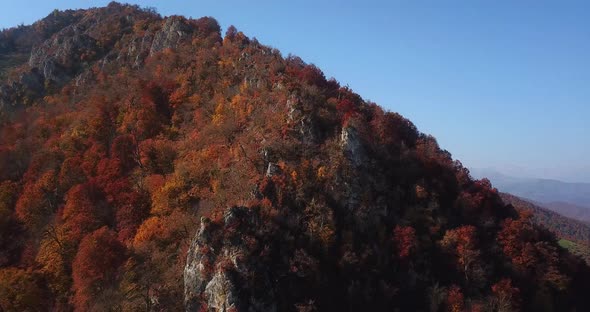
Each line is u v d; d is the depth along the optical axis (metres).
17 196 112.44
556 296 96.94
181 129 117.88
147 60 158.88
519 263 96.31
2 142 137.12
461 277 89.94
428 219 96.50
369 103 124.94
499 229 103.44
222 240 76.38
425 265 89.88
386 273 86.12
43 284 88.56
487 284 90.94
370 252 85.56
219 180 93.38
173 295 76.69
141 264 83.06
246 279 72.62
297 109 102.62
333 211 88.00
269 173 90.00
